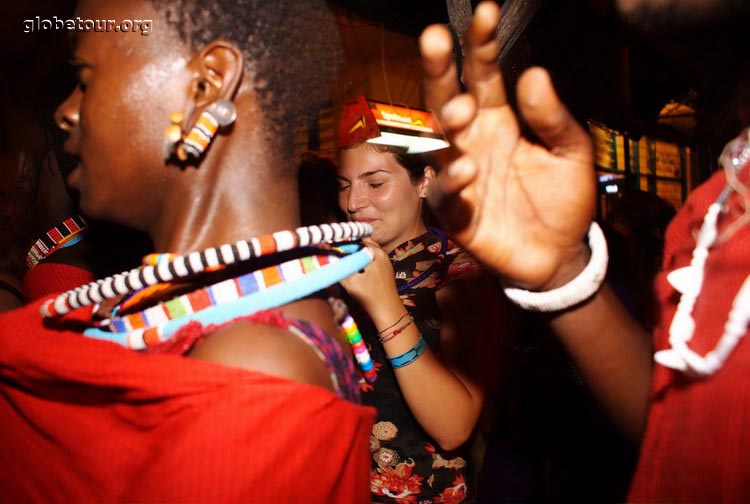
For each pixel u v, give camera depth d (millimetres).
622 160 4879
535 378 1674
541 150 665
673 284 652
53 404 650
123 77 655
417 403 1263
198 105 659
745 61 681
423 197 1604
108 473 588
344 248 828
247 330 601
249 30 682
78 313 712
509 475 1740
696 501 560
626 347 787
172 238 697
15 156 2660
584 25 1646
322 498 574
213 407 531
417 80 2930
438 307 1453
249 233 693
